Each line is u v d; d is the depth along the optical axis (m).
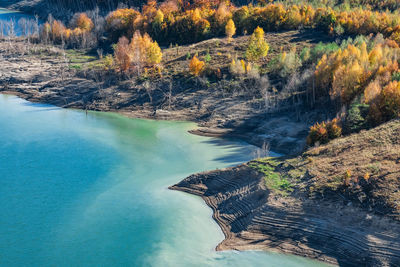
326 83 89.88
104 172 67.94
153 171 68.12
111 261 45.28
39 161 72.75
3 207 56.97
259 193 53.50
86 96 112.62
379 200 45.56
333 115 83.50
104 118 98.69
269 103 94.62
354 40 113.62
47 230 51.47
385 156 52.25
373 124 67.69
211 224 52.00
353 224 44.91
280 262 43.78
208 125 91.00
